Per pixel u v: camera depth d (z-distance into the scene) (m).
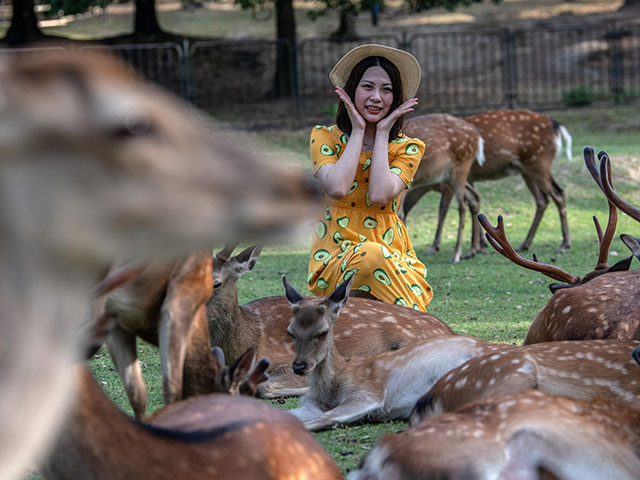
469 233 11.02
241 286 8.07
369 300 4.99
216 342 4.89
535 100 19.69
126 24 27.50
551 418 2.67
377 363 4.27
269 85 20.95
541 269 5.37
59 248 1.20
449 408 3.71
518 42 23.80
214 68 21.48
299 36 24.25
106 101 1.21
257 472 2.01
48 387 1.20
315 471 2.21
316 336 4.14
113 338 3.20
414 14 26.64
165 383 2.99
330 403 4.26
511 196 12.26
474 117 10.66
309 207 1.35
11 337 1.17
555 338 4.93
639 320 4.56
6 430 1.17
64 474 1.77
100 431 1.79
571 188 12.35
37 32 21.42
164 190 1.25
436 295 7.53
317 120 17.78
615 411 2.82
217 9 29.08
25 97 1.18
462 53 23.28
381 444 2.64
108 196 1.22
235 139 1.36
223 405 2.42
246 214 1.30
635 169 12.82
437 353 4.19
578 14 26.02
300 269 8.95
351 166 4.99
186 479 1.86
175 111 1.29
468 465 2.50
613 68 21.61
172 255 1.34
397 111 5.01
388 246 5.29
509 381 3.56
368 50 5.09
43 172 1.19
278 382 4.82
